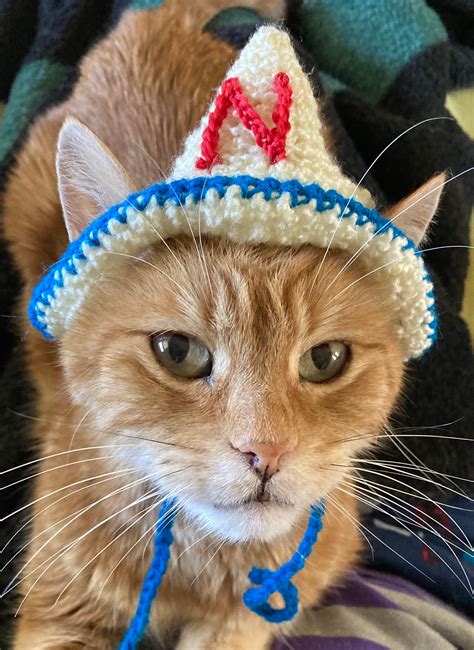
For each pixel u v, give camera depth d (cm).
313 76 26
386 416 18
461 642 19
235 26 30
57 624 18
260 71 14
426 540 22
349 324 16
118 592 17
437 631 19
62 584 18
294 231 14
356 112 30
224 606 18
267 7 32
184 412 15
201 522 16
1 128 29
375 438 19
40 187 26
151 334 15
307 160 14
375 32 32
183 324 15
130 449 16
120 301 15
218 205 13
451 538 22
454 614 20
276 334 15
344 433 16
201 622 19
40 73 29
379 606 20
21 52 31
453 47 34
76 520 18
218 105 14
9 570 19
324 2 32
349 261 16
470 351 25
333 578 20
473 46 36
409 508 23
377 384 17
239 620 18
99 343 16
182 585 18
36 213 26
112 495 17
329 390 16
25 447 22
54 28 30
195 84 26
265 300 15
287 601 16
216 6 31
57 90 28
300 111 14
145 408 15
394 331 17
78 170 16
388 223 15
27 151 27
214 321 15
